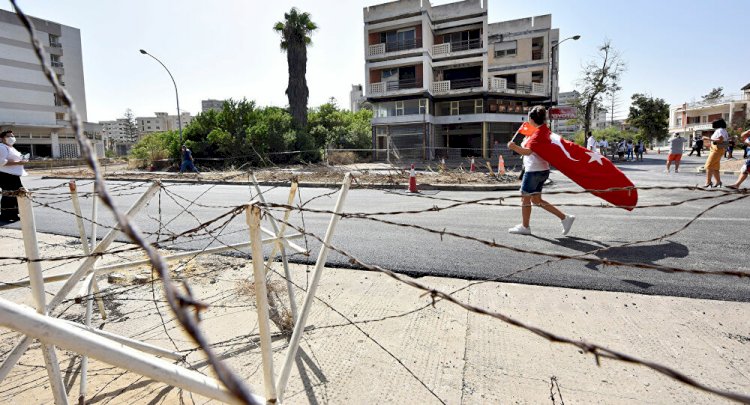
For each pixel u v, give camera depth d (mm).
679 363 2479
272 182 15195
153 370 1211
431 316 3162
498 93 32750
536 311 3201
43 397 2359
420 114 32406
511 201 9672
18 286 2463
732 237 5266
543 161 5562
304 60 31703
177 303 502
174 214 8477
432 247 5188
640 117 54281
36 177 22297
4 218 7594
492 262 4480
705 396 2195
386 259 4672
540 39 33844
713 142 9477
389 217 7535
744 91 57531
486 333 2891
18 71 49375
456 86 34344
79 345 1102
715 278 3793
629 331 2861
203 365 2643
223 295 3699
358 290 3732
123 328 3137
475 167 21578
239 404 480
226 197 11656
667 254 4598
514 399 2211
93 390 2418
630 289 3594
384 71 33781
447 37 33875
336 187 13719
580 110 37000
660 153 44281
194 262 4637
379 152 32938
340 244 5438
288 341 2869
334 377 2447
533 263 4383
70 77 55594
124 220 510
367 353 2682
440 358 2600
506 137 34844
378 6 32688
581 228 6145
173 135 27484
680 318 3029
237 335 2986
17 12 528
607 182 5250
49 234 6535
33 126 49031
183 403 2291
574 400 2189
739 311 3119
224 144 23891
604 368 2455
